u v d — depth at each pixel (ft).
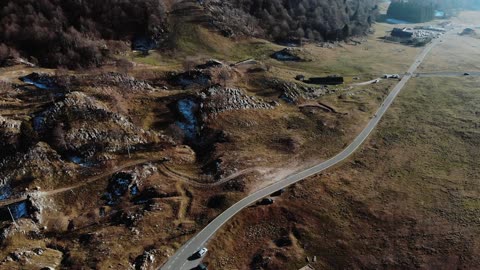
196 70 479.00
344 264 273.75
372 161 376.89
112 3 617.21
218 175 353.31
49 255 279.28
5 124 350.43
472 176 347.36
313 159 382.42
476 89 510.17
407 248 282.15
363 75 563.89
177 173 358.84
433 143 400.06
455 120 437.17
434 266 266.36
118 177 343.87
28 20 561.84
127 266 266.36
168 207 318.86
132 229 297.53
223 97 440.04
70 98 381.60
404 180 349.00
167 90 456.04
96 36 570.46
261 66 530.68
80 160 355.97
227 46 607.78
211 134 407.85
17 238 288.71
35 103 388.16
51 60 507.71
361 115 453.99
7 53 492.95
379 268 269.23
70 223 308.81
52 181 337.31
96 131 371.97
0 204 313.32
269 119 437.58
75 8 600.80
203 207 320.09
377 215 311.06
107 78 436.76
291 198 328.49
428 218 305.53
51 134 358.23
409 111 462.60
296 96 479.82
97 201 329.31
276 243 292.20
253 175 353.10
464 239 283.59
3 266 261.65
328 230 300.40
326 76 542.57
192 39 603.67
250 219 308.40
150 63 527.81
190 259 273.54
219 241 288.10
